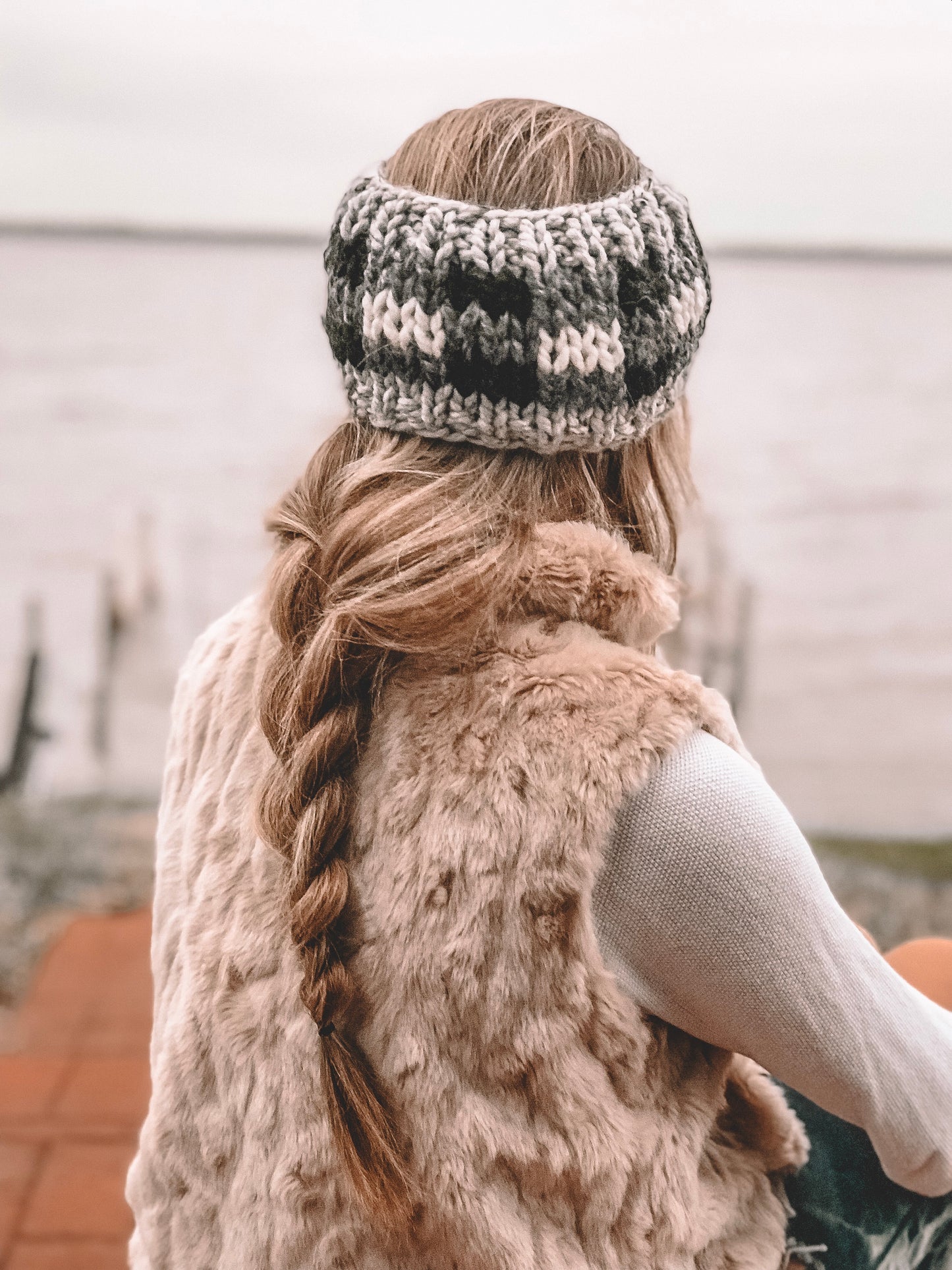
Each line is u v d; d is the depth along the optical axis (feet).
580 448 1.98
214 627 2.77
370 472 2.01
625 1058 1.92
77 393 39.78
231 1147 2.19
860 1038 1.95
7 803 19.31
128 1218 5.12
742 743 1.99
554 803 1.79
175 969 2.43
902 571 32.12
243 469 36.63
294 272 44.73
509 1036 1.87
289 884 2.09
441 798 1.88
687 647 28.94
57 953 7.70
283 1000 2.09
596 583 1.92
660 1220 2.01
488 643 1.93
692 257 2.06
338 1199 2.04
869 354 42.55
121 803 19.70
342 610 1.92
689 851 1.79
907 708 27.09
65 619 28.07
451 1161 1.91
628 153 2.11
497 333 1.81
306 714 2.00
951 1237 2.61
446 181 1.96
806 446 37.93
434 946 1.88
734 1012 1.93
